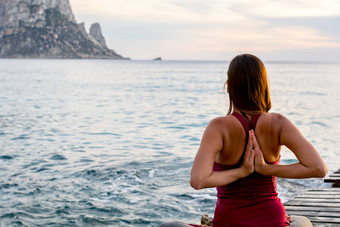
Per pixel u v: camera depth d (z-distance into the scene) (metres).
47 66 131.62
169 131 15.71
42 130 15.48
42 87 41.16
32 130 15.42
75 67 128.75
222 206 2.20
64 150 11.88
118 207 7.14
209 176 2.01
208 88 43.38
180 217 6.73
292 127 2.10
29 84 45.53
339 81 59.84
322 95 34.19
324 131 15.35
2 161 10.38
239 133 2.10
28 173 9.28
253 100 2.10
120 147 12.47
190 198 7.62
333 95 34.12
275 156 2.18
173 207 7.16
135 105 25.86
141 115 20.84
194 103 27.44
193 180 2.00
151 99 30.33
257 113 2.14
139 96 32.91
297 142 2.06
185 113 21.83
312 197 6.49
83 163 10.30
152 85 48.22
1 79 54.66
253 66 2.10
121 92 36.88
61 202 7.35
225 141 2.11
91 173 9.32
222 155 2.14
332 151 11.68
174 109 23.75
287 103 27.05
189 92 37.69
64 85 45.38
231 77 2.14
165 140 13.74
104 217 6.69
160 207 7.16
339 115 20.58
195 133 15.25
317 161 2.01
